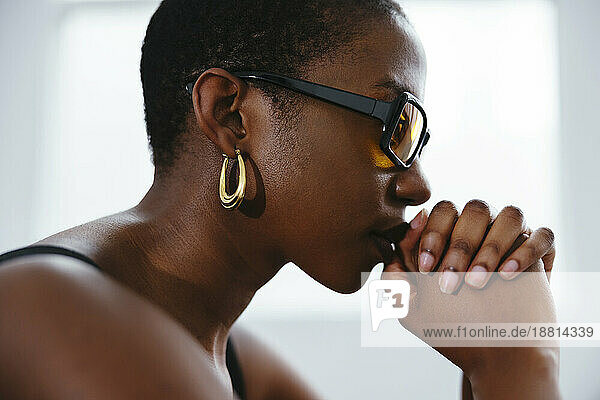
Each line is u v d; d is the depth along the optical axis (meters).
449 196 2.00
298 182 0.67
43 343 0.56
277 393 0.85
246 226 0.68
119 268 0.64
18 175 2.15
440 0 2.04
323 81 0.67
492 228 0.73
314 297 1.89
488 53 2.03
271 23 0.68
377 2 0.70
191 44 0.69
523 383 0.71
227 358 0.79
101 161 2.15
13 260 0.60
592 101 2.00
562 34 2.02
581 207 1.97
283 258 0.71
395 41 0.70
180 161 0.69
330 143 0.67
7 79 2.18
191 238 0.68
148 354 0.58
